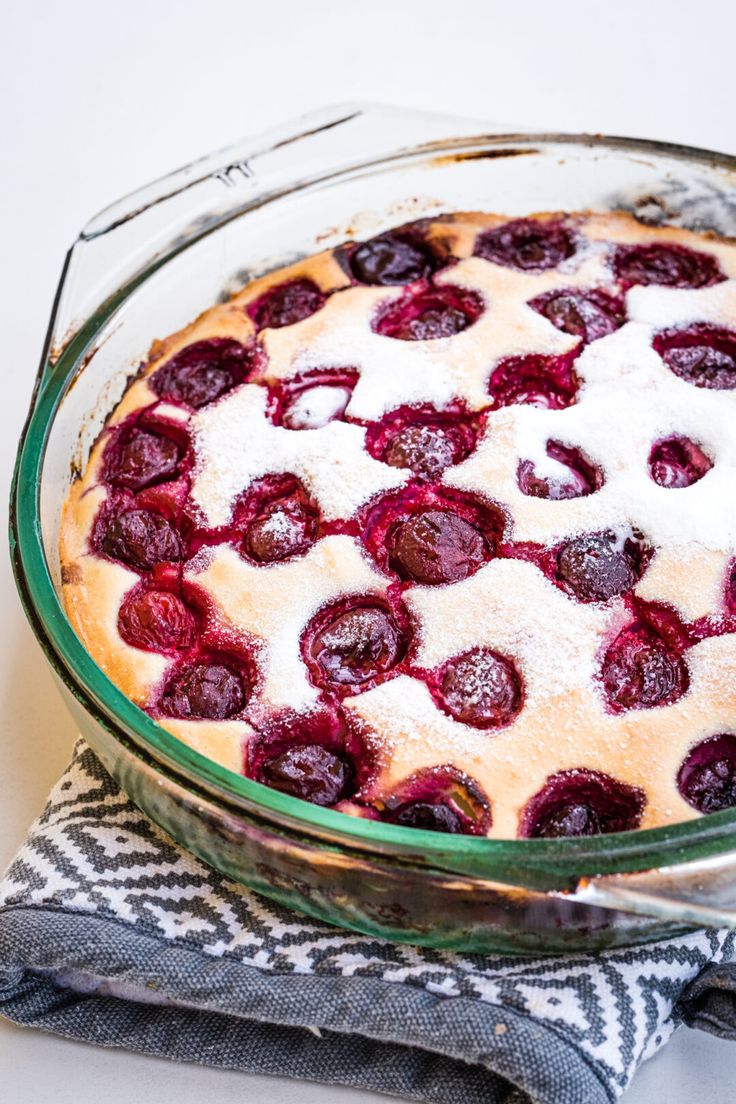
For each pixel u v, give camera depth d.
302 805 0.60
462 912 0.61
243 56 0.89
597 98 0.86
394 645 0.66
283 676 0.65
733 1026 0.62
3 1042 0.64
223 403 0.71
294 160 0.75
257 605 0.66
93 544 0.69
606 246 0.75
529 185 0.77
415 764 0.63
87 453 0.71
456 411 0.71
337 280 0.75
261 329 0.74
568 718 0.64
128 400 0.72
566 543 0.67
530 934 0.61
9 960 0.63
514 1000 0.61
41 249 0.82
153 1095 0.63
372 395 0.71
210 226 0.74
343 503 0.68
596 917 0.60
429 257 0.76
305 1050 0.63
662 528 0.67
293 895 0.62
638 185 0.76
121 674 0.66
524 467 0.68
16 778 0.69
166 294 0.73
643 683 0.64
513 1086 0.62
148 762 0.61
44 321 0.81
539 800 0.63
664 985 0.62
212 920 0.64
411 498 0.69
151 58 0.89
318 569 0.67
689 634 0.65
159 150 0.85
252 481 0.69
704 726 0.63
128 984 0.64
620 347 0.71
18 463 0.67
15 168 0.85
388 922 0.62
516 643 0.65
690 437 0.69
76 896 0.64
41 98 0.87
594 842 0.58
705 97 0.86
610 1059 0.61
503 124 0.77
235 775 0.60
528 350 0.71
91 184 0.84
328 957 0.63
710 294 0.73
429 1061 0.62
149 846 0.65
